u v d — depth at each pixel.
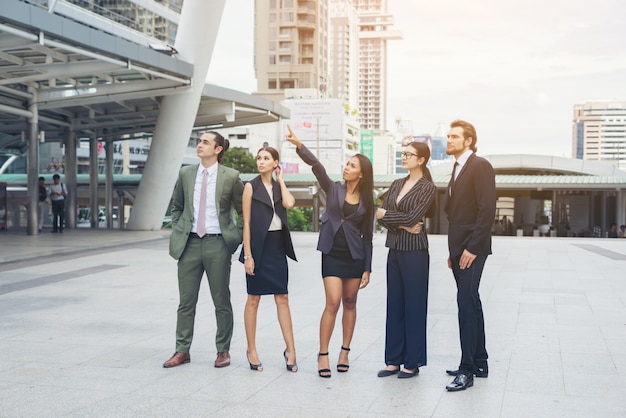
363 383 4.86
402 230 5.01
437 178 38.69
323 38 162.38
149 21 34.78
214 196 5.33
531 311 7.98
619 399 4.44
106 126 27.72
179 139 23.95
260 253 5.14
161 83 20.41
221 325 5.36
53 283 10.52
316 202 29.69
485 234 4.67
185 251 5.37
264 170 5.16
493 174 4.73
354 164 5.09
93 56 15.49
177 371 5.18
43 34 13.64
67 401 4.40
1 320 7.38
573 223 45.84
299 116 103.38
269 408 4.25
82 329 6.88
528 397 4.48
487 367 5.00
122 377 5.01
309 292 9.56
